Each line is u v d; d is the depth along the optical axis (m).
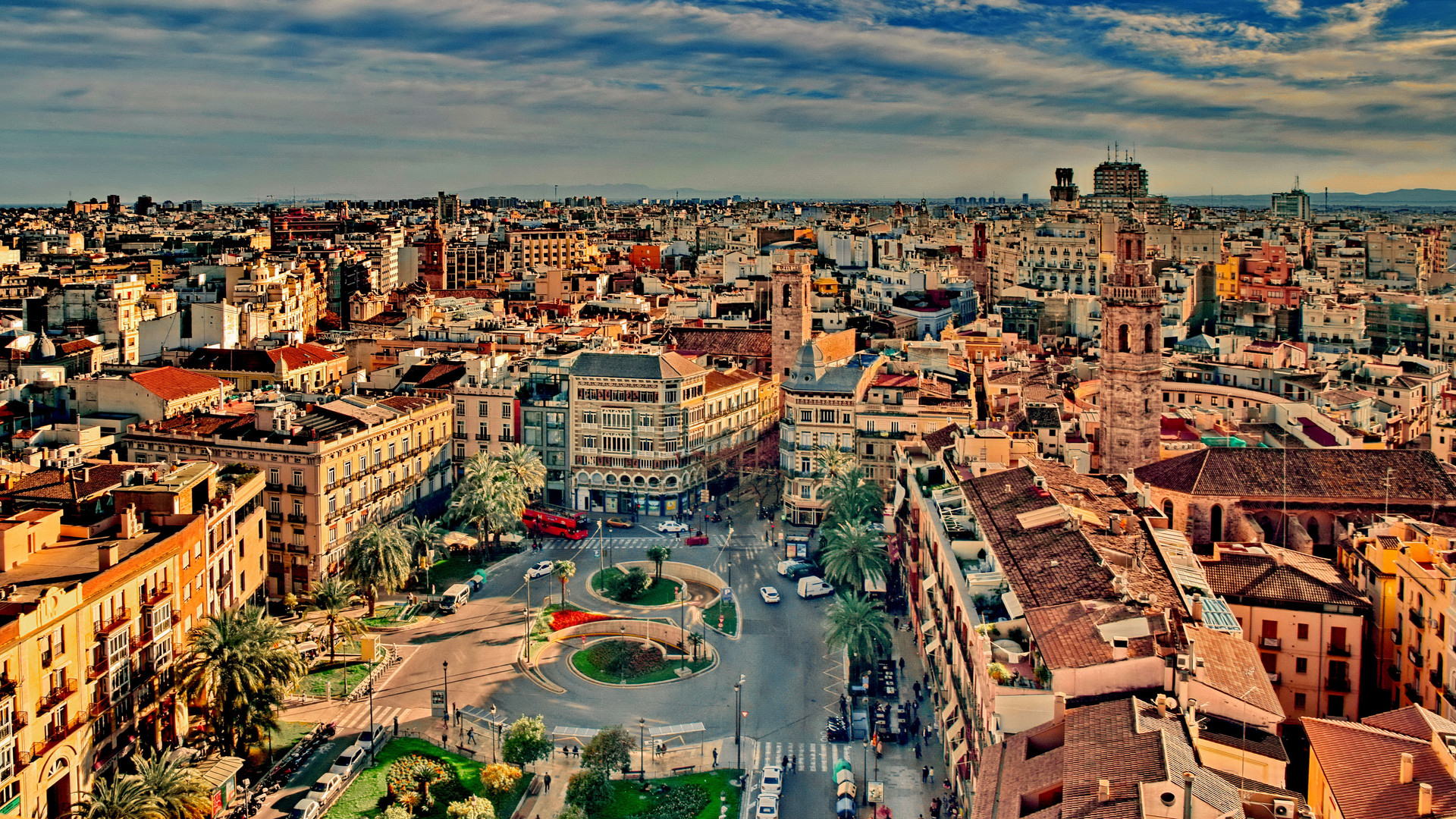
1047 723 87.56
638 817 115.12
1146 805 66.44
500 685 146.75
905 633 160.88
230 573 148.75
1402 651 111.69
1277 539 140.75
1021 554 113.75
